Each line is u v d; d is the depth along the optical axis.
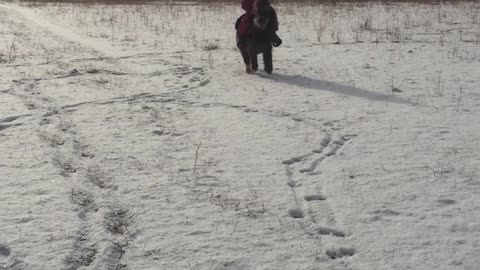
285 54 13.05
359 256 4.04
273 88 9.62
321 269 3.88
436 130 7.08
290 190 5.28
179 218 4.68
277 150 6.43
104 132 7.13
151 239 4.32
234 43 15.06
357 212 4.77
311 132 7.11
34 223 4.54
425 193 5.13
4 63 12.09
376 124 7.41
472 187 5.26
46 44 15.12
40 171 5.73
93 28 18.77
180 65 11.83
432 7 22.81
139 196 5.12
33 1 35.72
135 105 8.55
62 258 4.00
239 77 10.61
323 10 22.34
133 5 28.70
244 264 3.95
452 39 14.78
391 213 4.74
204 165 5.95
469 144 6.50
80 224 4.57
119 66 11.83
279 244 4.24
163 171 5.76
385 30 16.56
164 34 16.86
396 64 11.56
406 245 4.17
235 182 5.47
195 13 22.98
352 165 5.91
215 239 4.31
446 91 9.13
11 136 6.92
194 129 7.27
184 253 4.10
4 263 3.94
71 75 10.86
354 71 10.93
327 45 14.24
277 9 22.86
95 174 5.69
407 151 6.31
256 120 7.68
